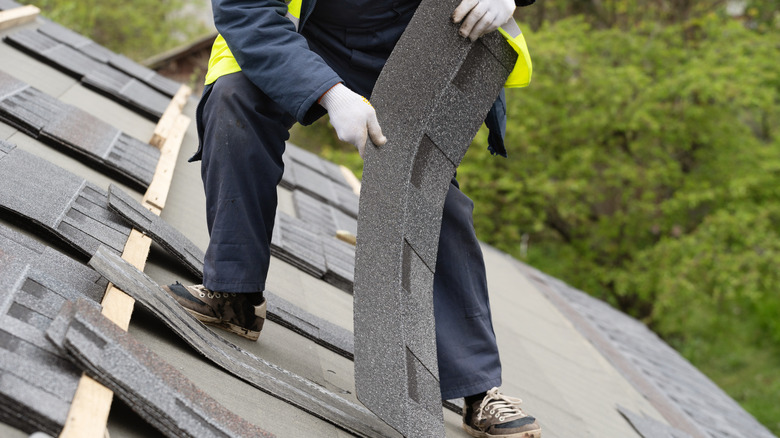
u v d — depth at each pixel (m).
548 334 5.43
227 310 2.29
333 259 3.88
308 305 3.15
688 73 13.89
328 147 16.80
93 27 16.86
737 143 14.70
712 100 14.54
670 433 4.24
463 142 2.15
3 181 2.32
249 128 2.10
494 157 14.93
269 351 2.40
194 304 2.26
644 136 14.61
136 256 2.37
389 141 2.00
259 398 1.96
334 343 2.78
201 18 19.58
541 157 14.92
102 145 3.39
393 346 1.90
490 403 2.42
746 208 14.15
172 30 18.34
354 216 5.44
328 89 1.95
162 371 1.58
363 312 1.87
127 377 1.48
